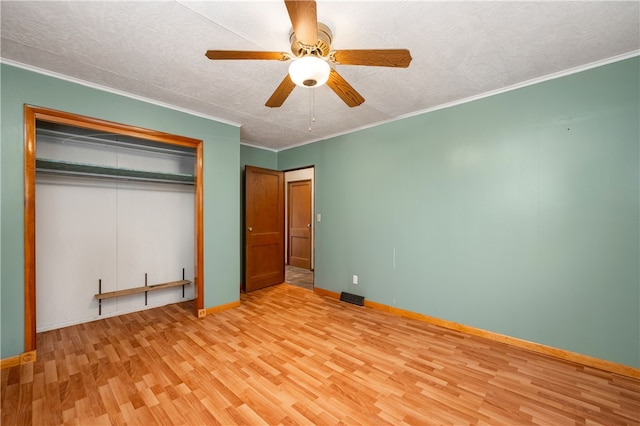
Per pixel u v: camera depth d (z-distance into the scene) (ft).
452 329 9.42
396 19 5.32
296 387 6.23
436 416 5.34
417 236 10.36
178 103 9.56
